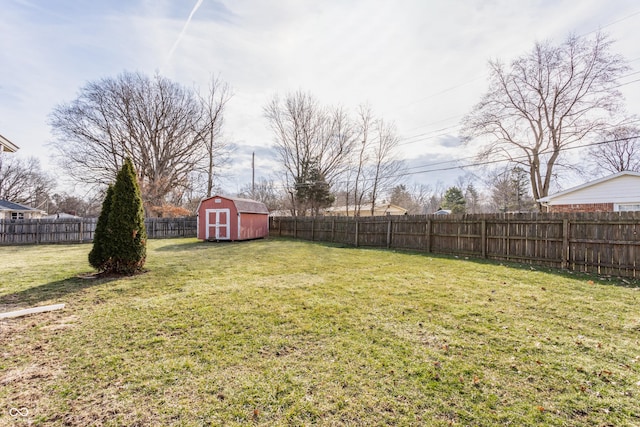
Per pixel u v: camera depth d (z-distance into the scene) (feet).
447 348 9.05
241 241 47.60
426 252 31.91
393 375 7.57
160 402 6.48
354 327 10.69
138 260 20.11
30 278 18.37
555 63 54.85
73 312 12.25
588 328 10.55
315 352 8.80
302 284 17.10
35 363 8.10
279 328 10.59
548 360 8.32
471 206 137.28
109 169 71.15
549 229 22.74
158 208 67.05
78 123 67.15
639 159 69.21
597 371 7.73
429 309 12.66
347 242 42.93
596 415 6.09
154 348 9.03
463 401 6.56
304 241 47.32
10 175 98.63
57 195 118.01
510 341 9.54
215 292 15.31
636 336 9.86
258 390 6.91
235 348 9.04
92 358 8.39
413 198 148.66
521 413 6.16
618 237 19.21
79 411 6.16
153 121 73.36
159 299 14.05
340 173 80.59
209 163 78.33
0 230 41.91
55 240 45.06
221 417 6.01
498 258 26.23
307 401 6.52
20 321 11.21
